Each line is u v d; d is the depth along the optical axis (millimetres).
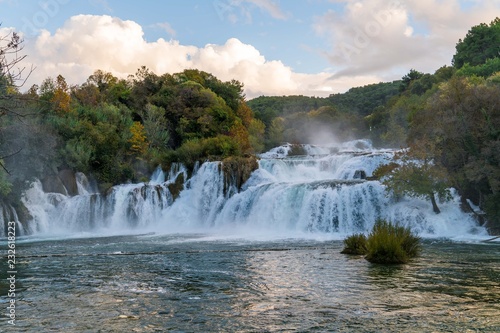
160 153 53938
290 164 44812
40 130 39594
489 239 24625
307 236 29422
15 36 9008
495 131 28625
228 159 43188
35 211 38125
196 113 64875
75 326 8898
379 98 138625
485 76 74438
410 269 15328
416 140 30078
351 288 12219
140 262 18156
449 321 8898
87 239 30781
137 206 41062
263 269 15766
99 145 48719
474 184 29359
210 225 40000
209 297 11344
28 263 18281
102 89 82125
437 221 28078
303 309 10016
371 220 30906
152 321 9203
